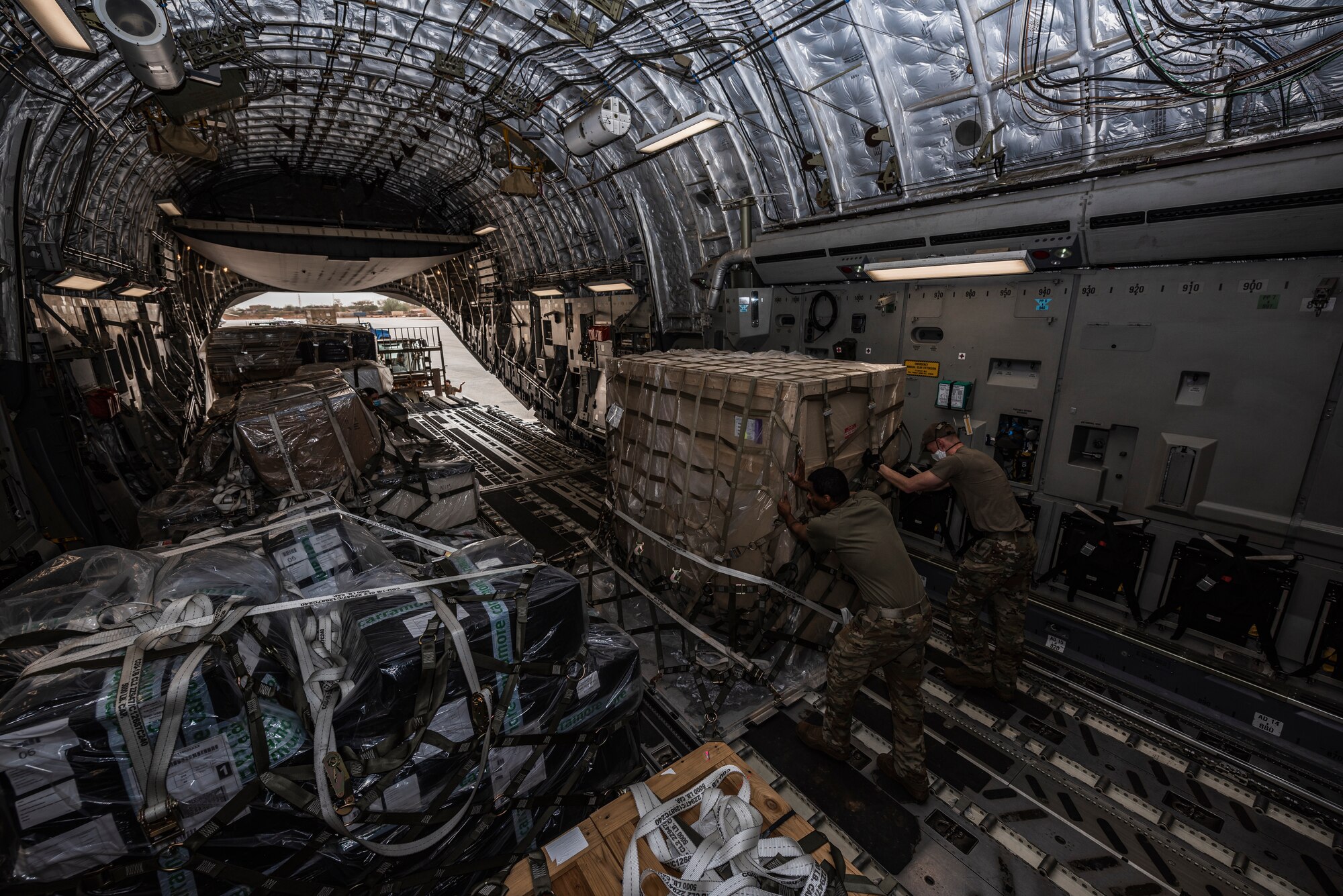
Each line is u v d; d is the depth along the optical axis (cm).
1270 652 352
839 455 378
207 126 847
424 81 755
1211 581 369
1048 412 446
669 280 881
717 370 393
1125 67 368
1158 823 291
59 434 567
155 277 1074
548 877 173
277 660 186
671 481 430
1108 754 337
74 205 639
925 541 530
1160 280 379
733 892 145
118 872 154
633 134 736
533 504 826
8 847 145
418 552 370
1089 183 387
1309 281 322
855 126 526
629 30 538
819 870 156
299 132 1053
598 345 1071
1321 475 330
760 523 363
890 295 539
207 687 163
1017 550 347
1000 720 362
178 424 958
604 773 260
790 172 599
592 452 1109
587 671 245
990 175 459
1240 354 351
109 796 153
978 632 375
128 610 200
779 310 654
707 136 666
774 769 326
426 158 1193
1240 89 326
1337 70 301
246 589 237
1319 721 322
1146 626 406
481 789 211
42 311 584
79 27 334
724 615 404
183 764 158
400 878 196
